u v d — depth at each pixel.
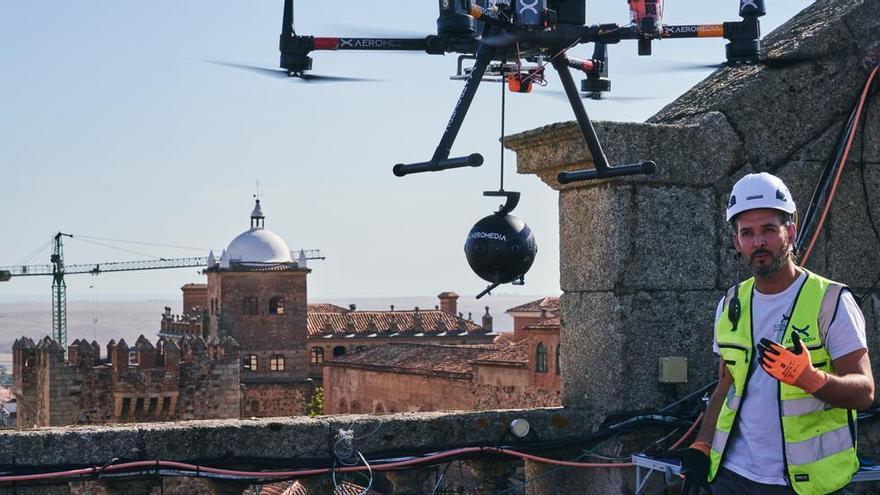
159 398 70.56
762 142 7.31
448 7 5.83
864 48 7.58
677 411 6.95
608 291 7.00
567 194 7.38
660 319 7.03
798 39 7.55
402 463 6.44
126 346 70.38
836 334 4.27
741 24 6.11
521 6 5.82
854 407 4.11
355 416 6.61
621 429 6.86
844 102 7.53
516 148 7.57
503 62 6.14
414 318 116.50
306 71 5.89
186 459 6.12
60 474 5.84
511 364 56.25
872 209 7.59
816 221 7.37
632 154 6.95
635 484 6.91
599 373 7.08
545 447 6.77
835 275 7.46
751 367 4.42
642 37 6.00
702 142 7.14
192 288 142.50
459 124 5.90
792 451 4.30
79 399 69.06
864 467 5.70
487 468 6.81
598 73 6.75
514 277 6.95
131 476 6.00
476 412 6.84
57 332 165.25
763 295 4.46
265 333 111.06
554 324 53.09
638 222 6.98
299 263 112.19
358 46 5.88
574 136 6.98
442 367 64.56
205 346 72.44
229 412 72.50
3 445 5.82
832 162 7.42
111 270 180.38
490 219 6.95
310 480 6.34
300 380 109.50
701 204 7.14
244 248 112.00
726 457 4.49
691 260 7.11
